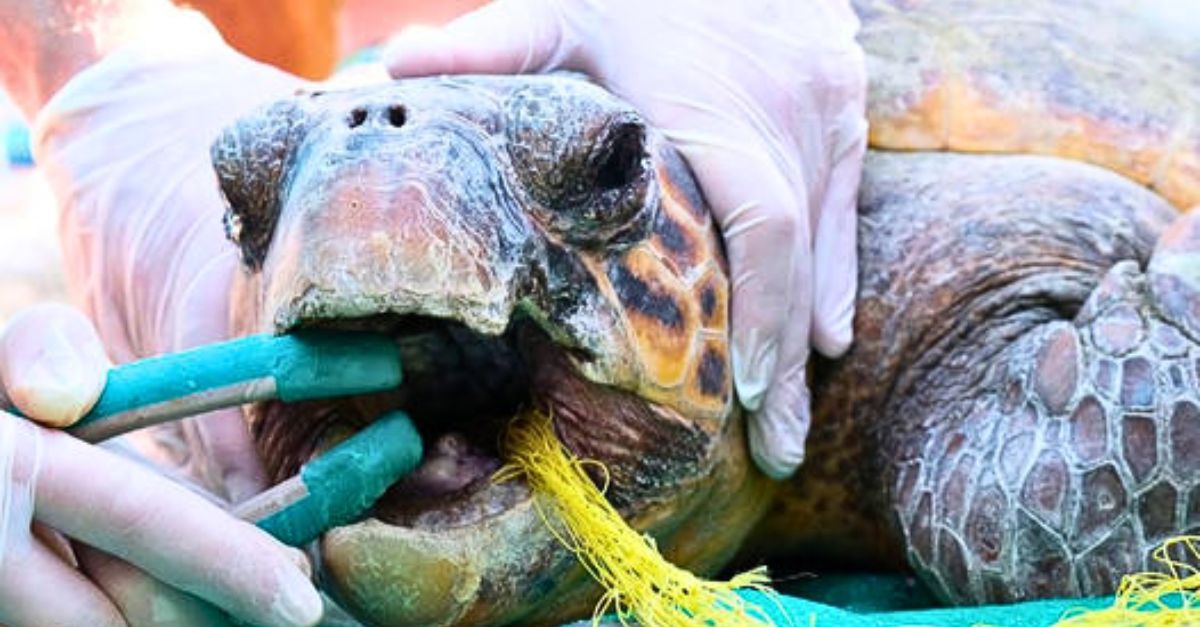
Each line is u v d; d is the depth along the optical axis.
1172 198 1.33
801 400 1.26
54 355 1.08
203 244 1.29
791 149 1.25
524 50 1.22
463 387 1.18
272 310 1.10
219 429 1.22
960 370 1.29
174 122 1.34
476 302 1.09
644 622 1.12
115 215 1.34
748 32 1.25
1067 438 1.20
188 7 1.64
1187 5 1.39
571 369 1.15
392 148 1.11
